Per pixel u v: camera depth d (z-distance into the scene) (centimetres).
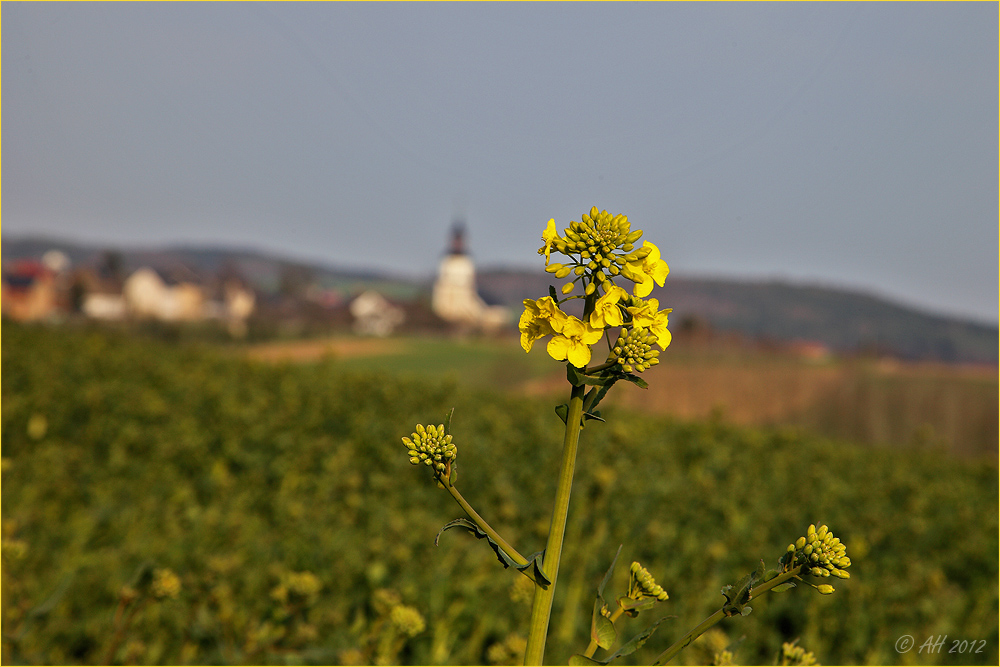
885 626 481
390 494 615
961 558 628
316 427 851
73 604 379
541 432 871
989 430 3288
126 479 631
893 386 3934
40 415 768
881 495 852
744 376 4322
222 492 589
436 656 366
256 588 377
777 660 178
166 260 17212
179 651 341
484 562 456
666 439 1015
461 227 15950
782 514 692
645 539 518
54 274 10300
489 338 11225
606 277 134
